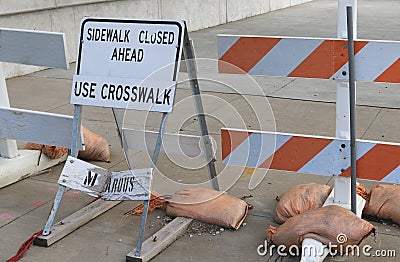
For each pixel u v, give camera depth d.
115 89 3.94
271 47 3.90
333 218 3.62
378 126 6.19
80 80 4.04
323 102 7.18
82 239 3.97
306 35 12.68
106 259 3.71
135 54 3.89
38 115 4.59
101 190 3.97
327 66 3.80
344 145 3.89
